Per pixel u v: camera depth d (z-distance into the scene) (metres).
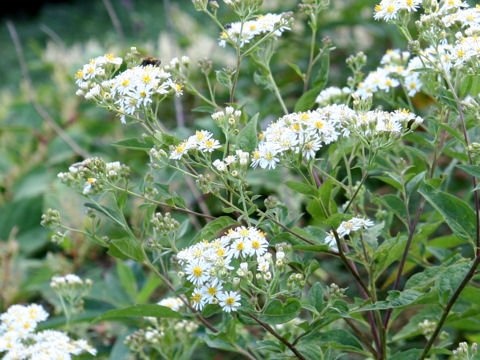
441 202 1.16
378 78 1.29
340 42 2.02
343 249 1.21
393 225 1.53
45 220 1.22
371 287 1.19
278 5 2.00
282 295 1.18
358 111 1.18
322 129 1.15
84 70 1.20
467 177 1.61
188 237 1.57
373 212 1.50
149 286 1.40
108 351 1.42
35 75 3.53
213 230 1.18
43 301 1.61
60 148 2.04
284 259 1.15
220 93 1.96
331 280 1.55
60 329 1.44
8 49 4.21
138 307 1.21
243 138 1.18
